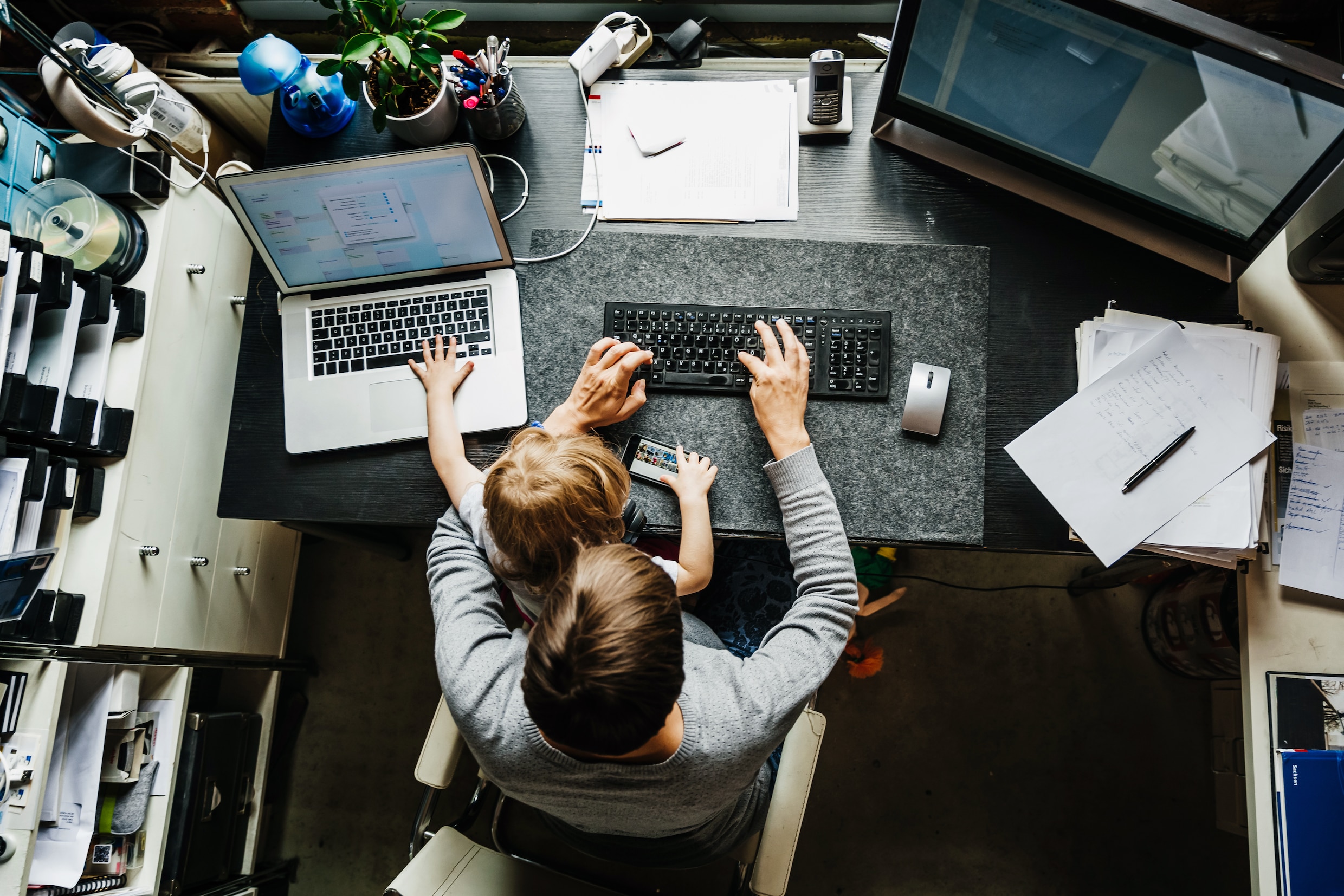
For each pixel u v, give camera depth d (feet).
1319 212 3.48
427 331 3.81
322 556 5.93
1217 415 3.53
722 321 3.71
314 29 4.82
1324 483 3.57
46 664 3.48
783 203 3.97
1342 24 4.26
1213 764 5.24
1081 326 3.76
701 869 4.99
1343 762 3.47
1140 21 2.97
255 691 5.26
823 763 5.47
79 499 3.67
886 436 3.70
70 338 3.47
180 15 4.64
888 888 5.28
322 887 5.45
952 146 3.97
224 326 4.41
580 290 3.88
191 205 4.11
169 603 4.16
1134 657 5.48
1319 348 3.73
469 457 3.76
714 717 2.51
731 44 4.82
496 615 3.00
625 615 2.00
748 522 3.66
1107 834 5.26
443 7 4.75
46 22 4.53
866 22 4.80
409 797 5.55
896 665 5.57
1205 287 3.82
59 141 3.90
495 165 4.08
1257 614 3.62
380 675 5.76
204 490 4.35
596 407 3.52
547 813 3.64
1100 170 3.67
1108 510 3.53
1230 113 3.13
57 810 3.73
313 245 3.58
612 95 4.10
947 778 5.41
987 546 3.68
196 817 4.44
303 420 3.78
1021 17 3.17
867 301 3.82
